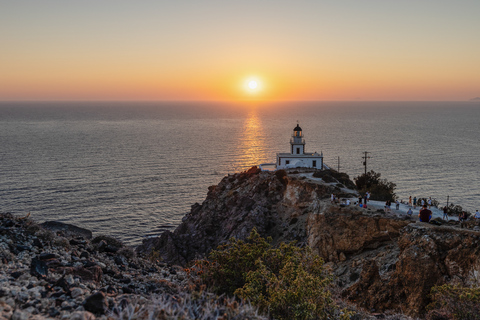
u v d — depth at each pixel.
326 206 49.94
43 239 14.66
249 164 154.12
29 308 8.36
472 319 16.61
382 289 33.31
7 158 155.62
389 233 41.59
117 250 17.25
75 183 116.88
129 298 10.40
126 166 146.25
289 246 19.16
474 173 133.25
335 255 44.59
